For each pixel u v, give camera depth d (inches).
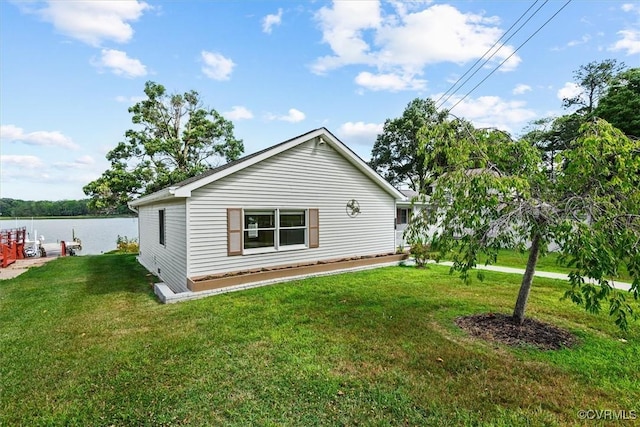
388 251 486.6
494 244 176.7
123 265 504.1
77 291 314.7
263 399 125.0
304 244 392.5
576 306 243.3
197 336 188.2
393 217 494.0
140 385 135.3
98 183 722.2
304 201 387.5
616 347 171.6
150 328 203.9
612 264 144.2
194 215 307.0
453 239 190.4
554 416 114.8
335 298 271.1
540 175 190.9
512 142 195.6
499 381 137.9
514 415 114.7
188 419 113.2
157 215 420.2
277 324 207.9
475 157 196.7
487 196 171.6
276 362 155.2
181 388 132.6
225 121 914.1
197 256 308.7
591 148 155.3
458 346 172.9
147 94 831.1
